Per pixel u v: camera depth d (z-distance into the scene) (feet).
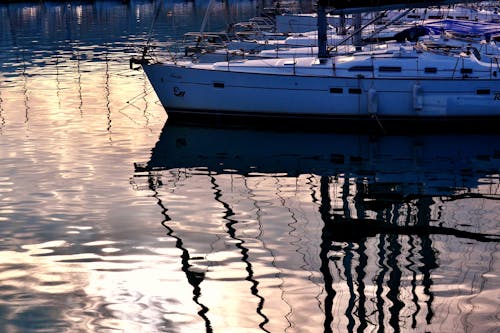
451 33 149.07
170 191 99.60
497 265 72.23
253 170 110.22
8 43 291.99
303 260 74.33
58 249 77.97
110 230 83.87
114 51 258.37
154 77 137.18
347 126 132.26
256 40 175.32
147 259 75.15
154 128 138.72
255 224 85.76
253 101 132.77
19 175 107.65
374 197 96.53
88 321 62.08
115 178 106.11
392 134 130.82
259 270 72.13
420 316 62.13
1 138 131.95
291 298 65.92
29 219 87.86
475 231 82.58
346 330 60.29
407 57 130.62
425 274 70.44
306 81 129.59
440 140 126.62
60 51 262.67
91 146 125.70
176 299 66.18
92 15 418.10
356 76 128.47
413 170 109.60
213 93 134.21
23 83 194.18
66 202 94.53
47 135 134.10
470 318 61.52
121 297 66.64
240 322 61.93
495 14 201.57
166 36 301.43
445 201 94.12
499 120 130.52
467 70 128.67
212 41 181.68
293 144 125.08
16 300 65.82
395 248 77.41
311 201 95.09
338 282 69.00
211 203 94.38
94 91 181.68
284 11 230.27
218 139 128.98
